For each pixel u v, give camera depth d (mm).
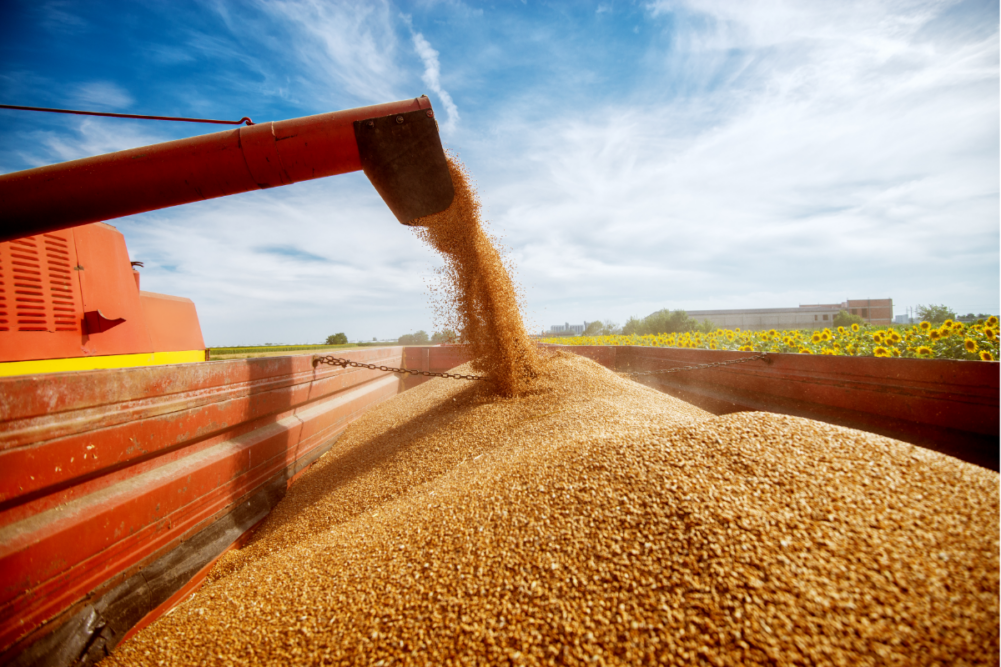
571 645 1410
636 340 11633
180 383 2627
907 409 3730
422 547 2021
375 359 7539
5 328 2510
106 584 1995
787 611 1374
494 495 2285
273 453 3748
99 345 3172
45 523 1781
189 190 2617
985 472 1896
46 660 1664
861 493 1835
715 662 1282
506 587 1664
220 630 1876
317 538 2711
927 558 1503
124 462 2225
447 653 1457
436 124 2963
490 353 5020
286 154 2717
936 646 1229
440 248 4625
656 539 1731
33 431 1748
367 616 1689
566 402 4484
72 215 2379
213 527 2830
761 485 1940
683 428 2533
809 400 4750
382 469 3783
